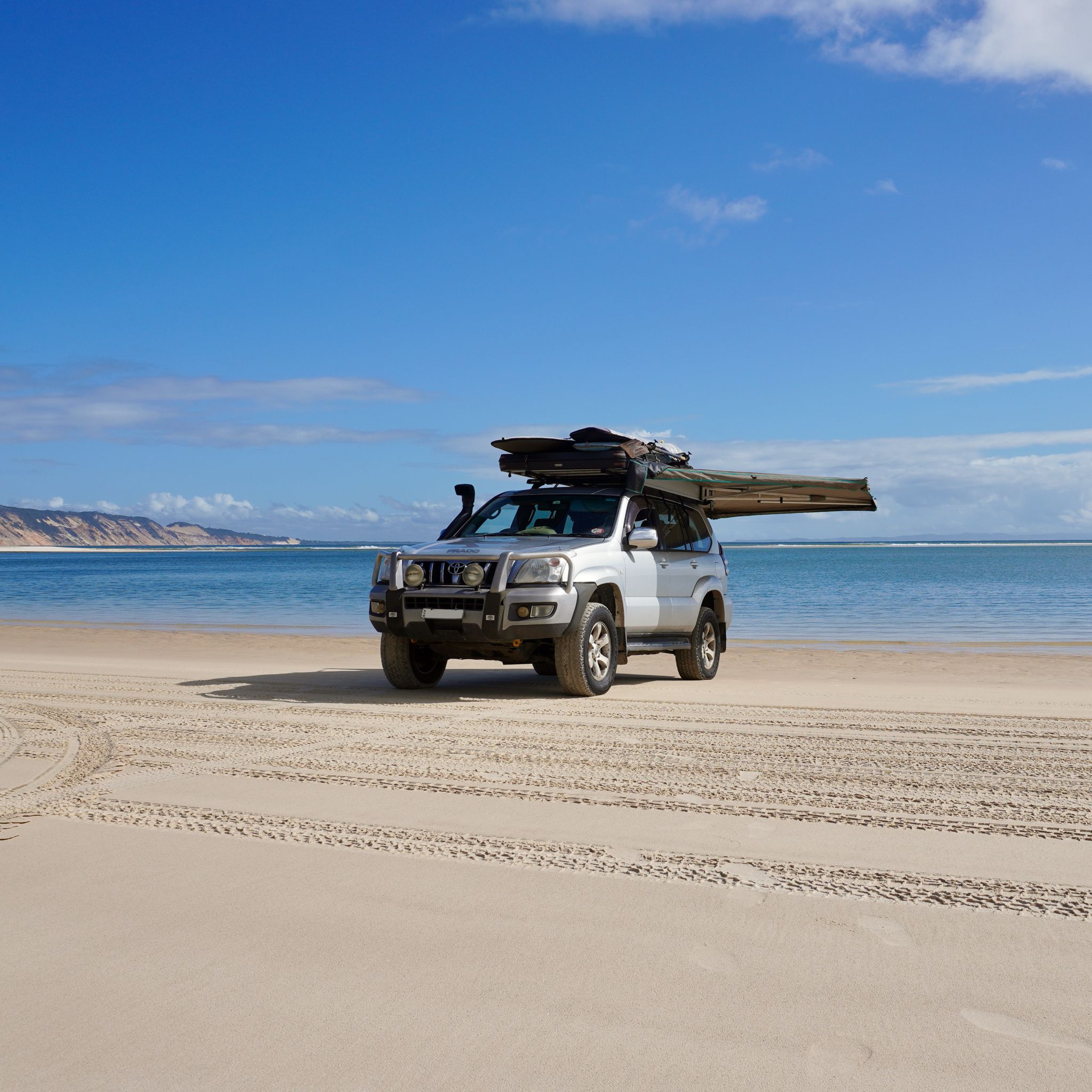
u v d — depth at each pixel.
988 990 2.68
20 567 97.62
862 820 4.55
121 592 40.81
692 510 11.70
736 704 8.78
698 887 3.55
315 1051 2.37
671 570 10.70
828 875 3.71
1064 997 2.64
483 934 3.09
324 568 87.12
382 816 4.61
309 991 2.69
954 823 4.50
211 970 2.83
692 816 4.61
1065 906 3.35
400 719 7.80
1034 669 13.02
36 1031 2.48
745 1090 2.19
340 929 3.14
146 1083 2.24
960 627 20.61
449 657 9.67
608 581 9.48
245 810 4.71
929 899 3.43
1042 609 26.22
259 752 6.27
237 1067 2.30
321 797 5.01
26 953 2.96
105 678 11.08
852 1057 2.33
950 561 89.75
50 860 3.88
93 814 4.63
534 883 3.60
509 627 8.83
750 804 4.86
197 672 11.82
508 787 5.25
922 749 6.44
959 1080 2.22
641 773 5.63
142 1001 2.64
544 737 6.88
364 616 25.83
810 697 9.38
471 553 9.10
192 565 104.75
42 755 6.20
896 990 2.68
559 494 10.46
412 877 3.66
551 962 2.88
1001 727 7.37
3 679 10.91
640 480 10.20
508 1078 2.25
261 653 15.52
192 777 5.49
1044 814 4.66
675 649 10.78
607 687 9.58
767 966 2.84
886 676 12.14
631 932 3.11
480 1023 2.50
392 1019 2.53
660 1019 2.52
